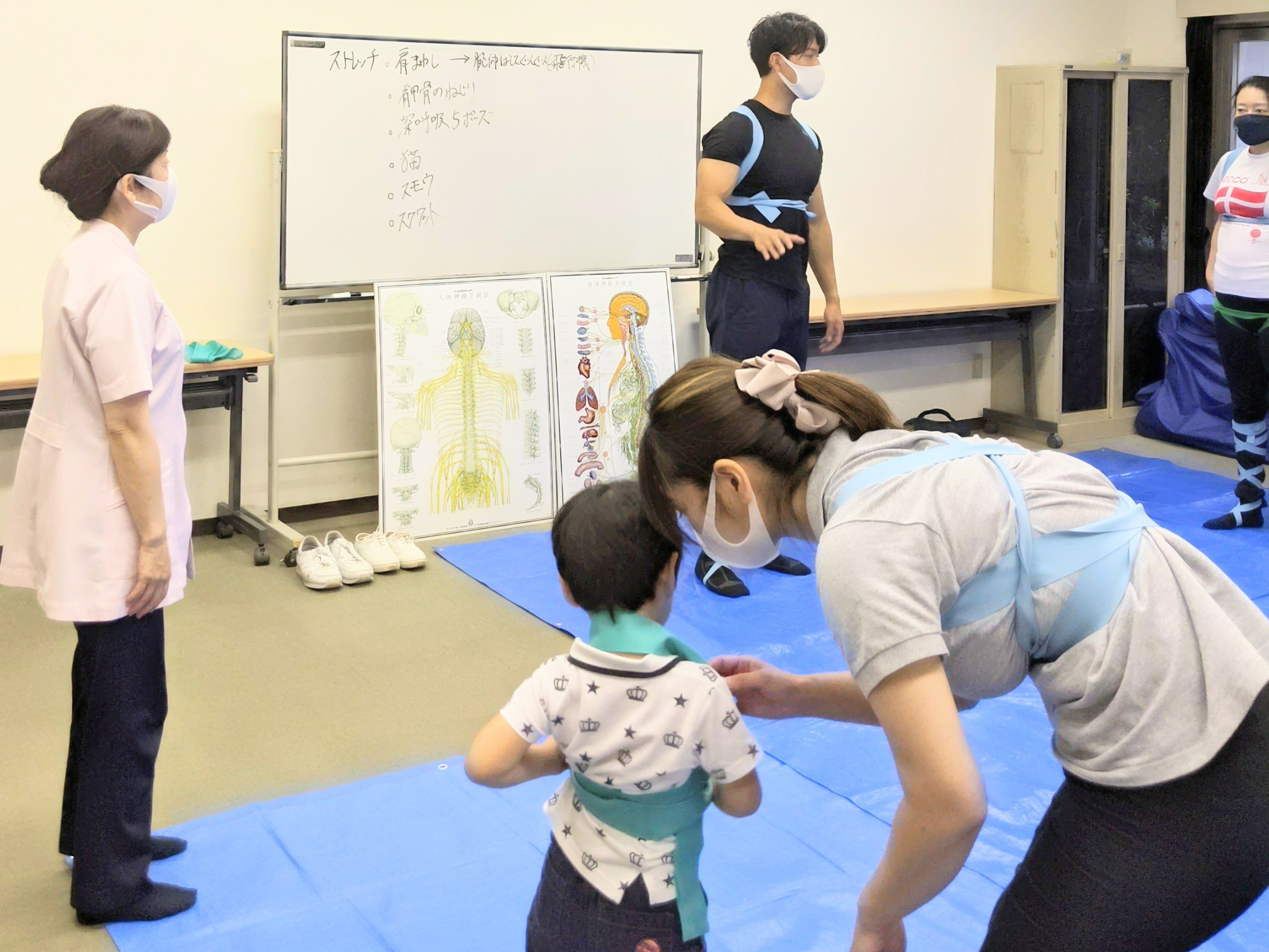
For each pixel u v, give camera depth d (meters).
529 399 4.80
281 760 2.87
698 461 1.27
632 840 1.43
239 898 2.30
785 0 5.53
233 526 4.56
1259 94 4.39
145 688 2.15
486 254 4.79
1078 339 6.24
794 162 4.02
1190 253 6.59
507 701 3.21
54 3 4.09
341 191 4.45
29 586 2.12
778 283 4.04
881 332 5.68
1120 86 6.05
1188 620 1.16
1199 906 1.16
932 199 6.14
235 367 4.23
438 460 4.64
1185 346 6.07
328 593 4.04
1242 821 1.13
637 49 4.92
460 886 2.34
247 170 4.51
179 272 4.45
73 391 2.01
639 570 1.43
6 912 2.27
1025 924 1.24
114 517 2.03
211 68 4.38
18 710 3.13
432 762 2.86
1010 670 1.20
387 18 4.66
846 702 1.50
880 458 1.22
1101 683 1.16
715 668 1.57
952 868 1.11
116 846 2.18
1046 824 1.27
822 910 2.24
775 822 2.55
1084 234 6.14
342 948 2.15
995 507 1.15
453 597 4.00
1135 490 5.22
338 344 4.82
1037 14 6.31
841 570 1.13
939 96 6.05
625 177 5.01
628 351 4.99
